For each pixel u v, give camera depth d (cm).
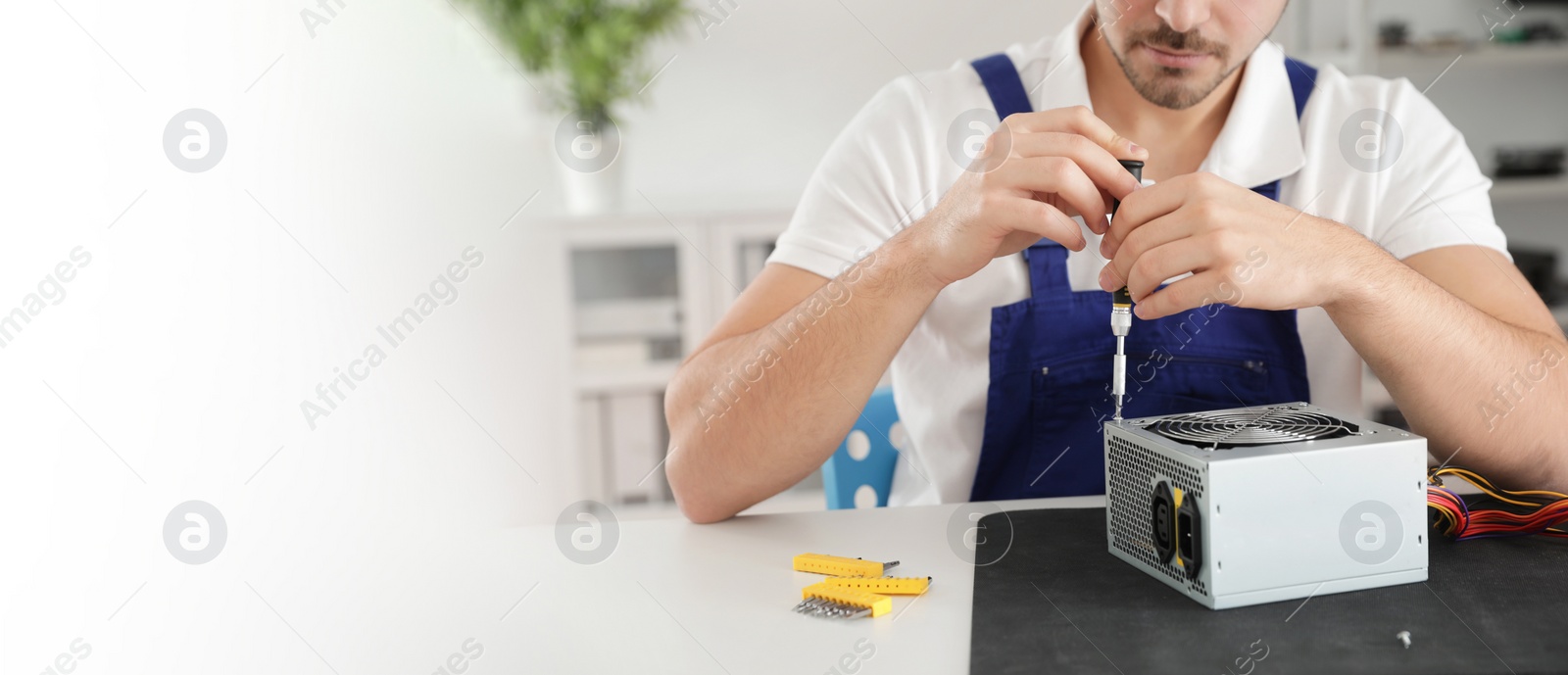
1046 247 111
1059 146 82
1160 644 62
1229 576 67
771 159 282
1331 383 111
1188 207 77
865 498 122
